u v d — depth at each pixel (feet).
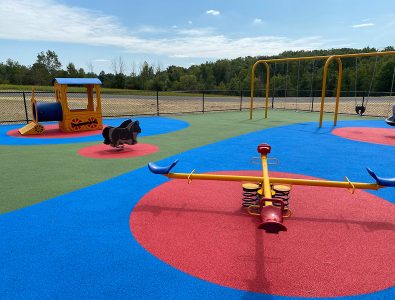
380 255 11.50
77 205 16.06
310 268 10.68
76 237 12.76
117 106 86.89
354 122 50.14
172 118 55.31
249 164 24.25
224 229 13.42
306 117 56.80
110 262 11.03
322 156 26.94
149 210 15.42
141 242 12.37
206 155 27.25
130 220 14.32
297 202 16.31
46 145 31.55
